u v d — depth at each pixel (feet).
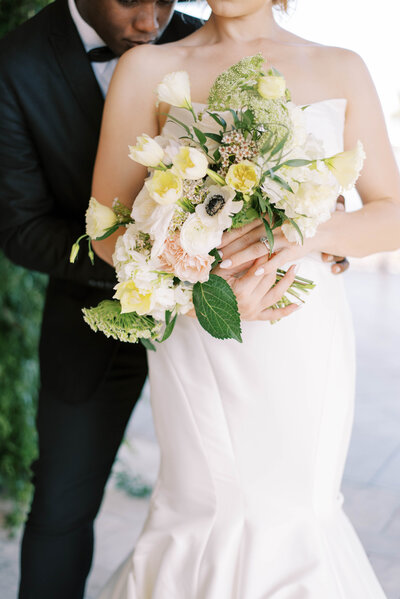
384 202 5.09
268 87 3.88
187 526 5.15
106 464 6.70
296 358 4.93
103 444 6.64
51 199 6.63
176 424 5.19
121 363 6.66
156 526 5.29
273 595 4.83
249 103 3.92
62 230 6.39
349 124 5.03
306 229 4.17
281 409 4.96
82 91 6.14
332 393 5.11
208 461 5.09
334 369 5.12
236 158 3.97
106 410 6.63
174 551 5.10
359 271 35.09
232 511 5.03
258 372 4.93
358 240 4.90
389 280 32.40
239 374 4.97
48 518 6.43
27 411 9.50
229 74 4.02
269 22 5.09
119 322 4.41
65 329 6.66
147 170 5.06
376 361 18.22
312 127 4.74
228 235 4.41
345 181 4.10
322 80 4.94
